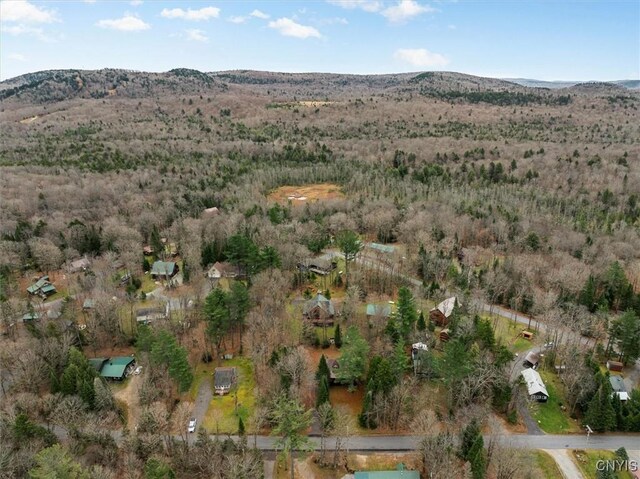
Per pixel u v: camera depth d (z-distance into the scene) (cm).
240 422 7781
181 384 8450
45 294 12662
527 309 11881
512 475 6694
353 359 8444
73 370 8350
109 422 7988
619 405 8100
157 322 10388
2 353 9262
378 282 12800
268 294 11088
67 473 5847
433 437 7038
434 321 11006
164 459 6862
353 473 7144
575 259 13162
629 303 11462
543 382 9100
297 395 7794
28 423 7125
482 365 8462
